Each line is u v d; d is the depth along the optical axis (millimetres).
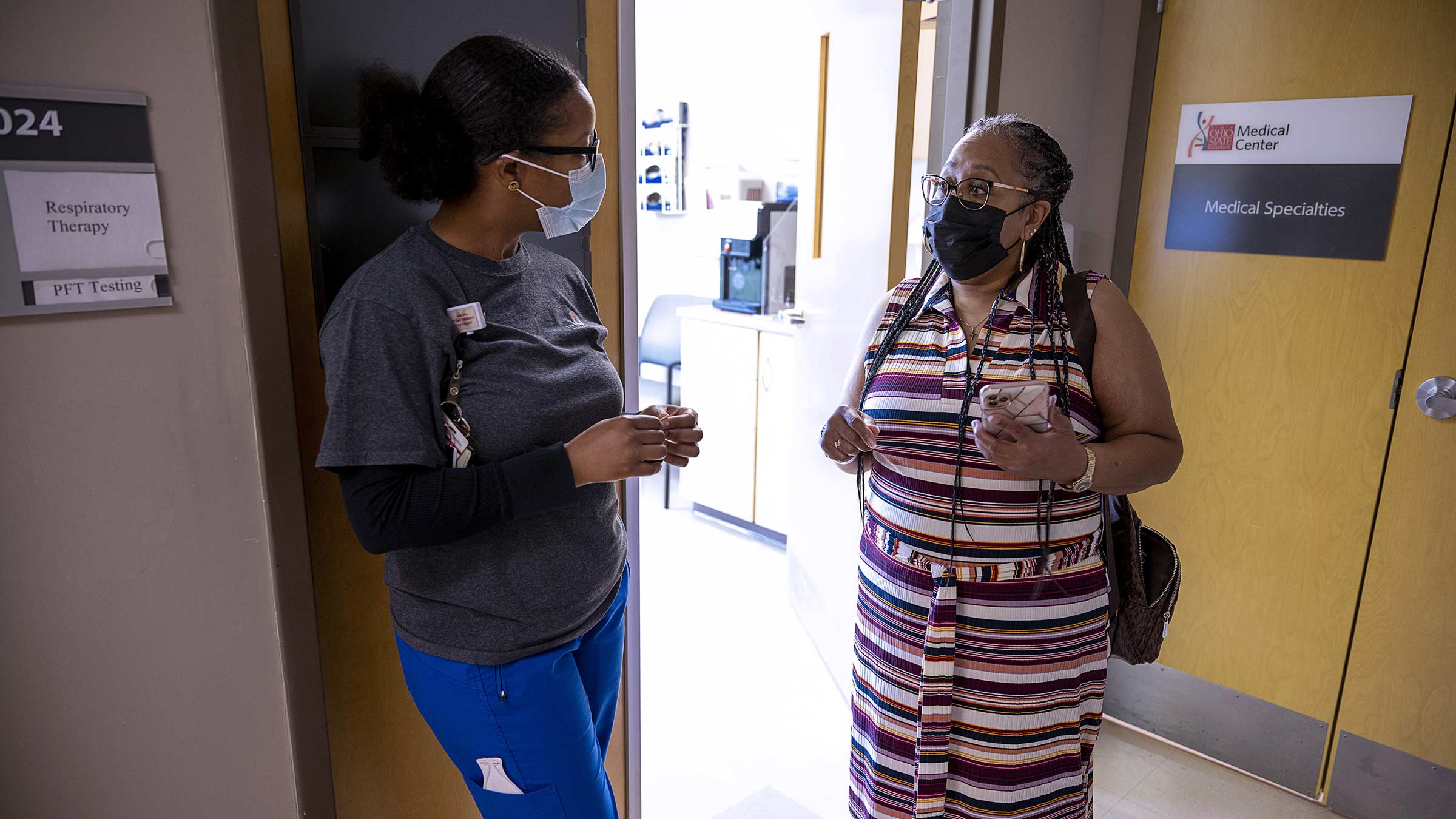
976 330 1298
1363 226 1885
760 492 3680
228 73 1012
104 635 1026
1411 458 1877
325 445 925
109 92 941
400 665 1391
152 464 1031
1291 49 1940
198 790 1134
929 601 1289
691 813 2031
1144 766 2260
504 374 1046
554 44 1438
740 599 3203
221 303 1058
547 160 1050
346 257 1254
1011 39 1990
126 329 990
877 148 2180
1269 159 2004
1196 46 2094
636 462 1020
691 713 2459
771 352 3502
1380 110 1833
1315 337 1987
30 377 933
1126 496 1372
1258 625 2158
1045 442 1112
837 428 1327
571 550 1119
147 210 985
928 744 1295
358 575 1312
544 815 1156
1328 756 2084
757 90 4328
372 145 1052
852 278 2363
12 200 895
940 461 1274
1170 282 2225
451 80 1002
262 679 1168
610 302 1648
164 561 1058
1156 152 2203
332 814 1260
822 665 2738
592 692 1271
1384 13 1805
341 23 1189
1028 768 1304
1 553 941
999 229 1225
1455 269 1774
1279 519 2094
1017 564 1248
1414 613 1912
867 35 2213
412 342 974
